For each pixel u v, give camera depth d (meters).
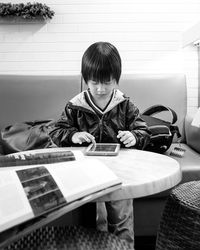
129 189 0.66
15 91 2.07
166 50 2.37
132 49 2.37
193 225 0.86
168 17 2.34
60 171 0.63
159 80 2.12
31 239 0.64
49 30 2.35
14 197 0.51
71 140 1.18
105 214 0.96
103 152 0.98
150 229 1.50
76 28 2.35
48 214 0.51
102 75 1.10
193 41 2.06
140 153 1.02
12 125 1.83
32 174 0.61
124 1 2.33
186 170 1.43
